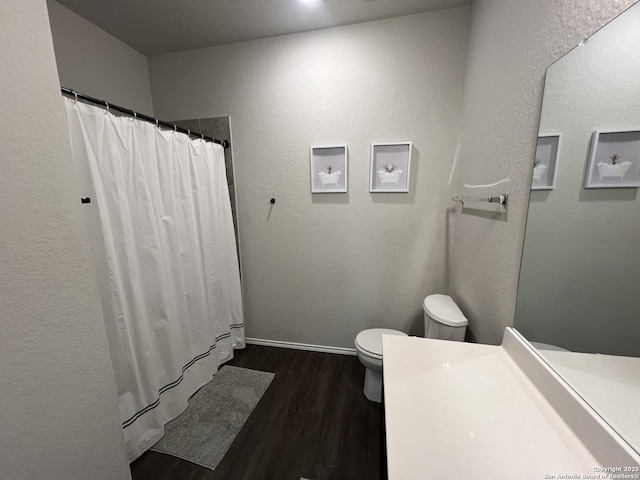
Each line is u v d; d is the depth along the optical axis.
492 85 1.18
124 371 1.25
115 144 1.20
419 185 1.80
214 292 1.93
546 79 0.78
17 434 0.67
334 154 1.86
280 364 2.04
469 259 1.43
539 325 0.82
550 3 0.78
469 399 0.77
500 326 1.07
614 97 0.54
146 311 1.38
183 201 1.60
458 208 1.68
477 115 1.36
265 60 1.85
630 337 0.52
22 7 0.64
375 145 1.79
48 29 0.69
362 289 2.04
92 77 1.67
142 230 1.34
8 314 0.64
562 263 0.71
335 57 1.76
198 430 1.46
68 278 0.76
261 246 2.13
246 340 2.29
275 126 1.93
